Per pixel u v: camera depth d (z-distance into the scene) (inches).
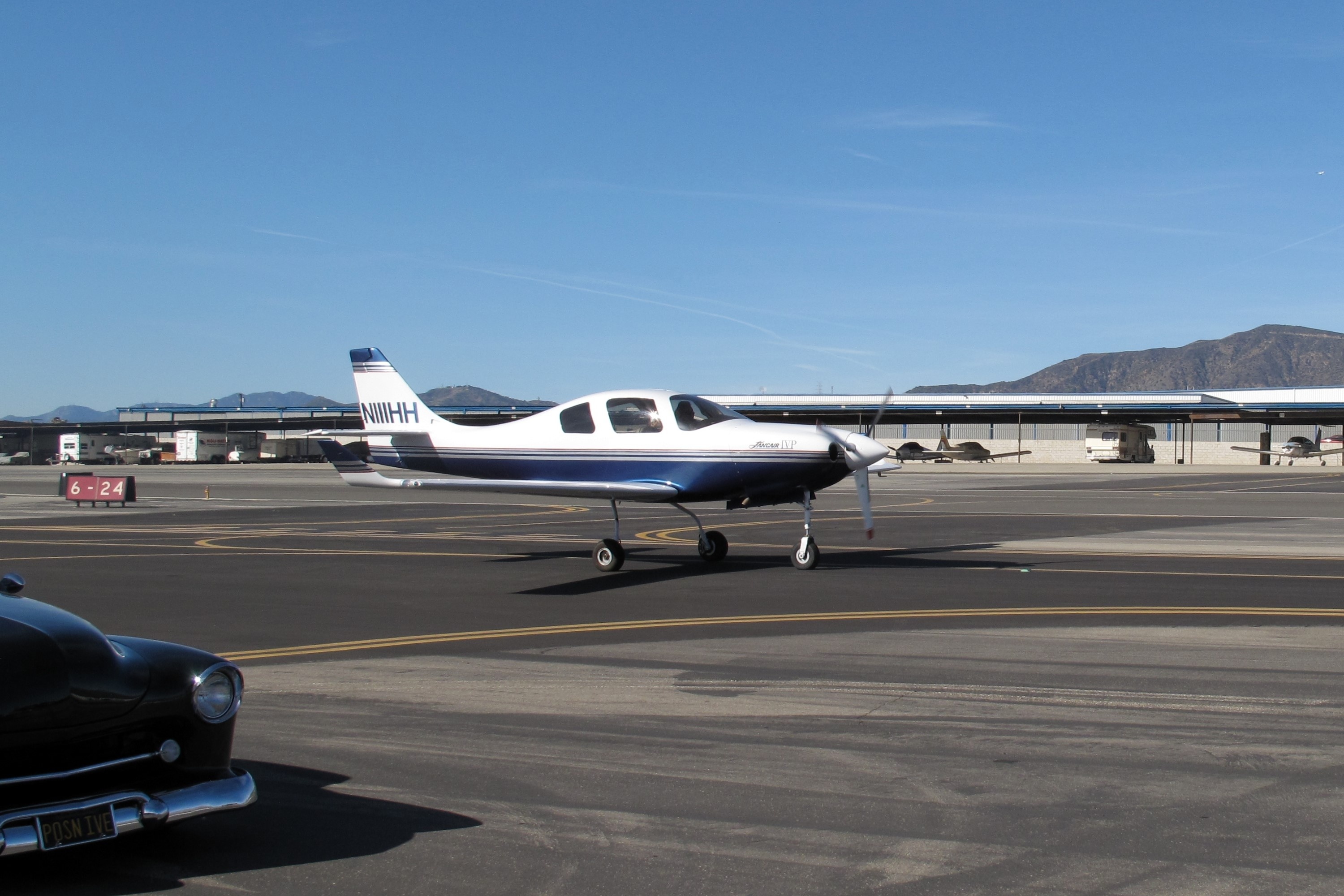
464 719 237.6
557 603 422.0
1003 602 411.2
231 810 155.1
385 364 674.8
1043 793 182.4
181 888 147.1
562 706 249.3
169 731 154.6
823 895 141.7
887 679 273.7
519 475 613.0
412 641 339.3
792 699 253.4
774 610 398.0
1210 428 2849.4
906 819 170.2
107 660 152.4
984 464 2632.9
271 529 807.7
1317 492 1278.3
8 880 149.5
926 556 590.6
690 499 553.0
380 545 671.1
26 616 159.8
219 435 3176.7
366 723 234.7
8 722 137.6
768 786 187.9
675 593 448.8
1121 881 145.0
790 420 3132.4
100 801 142.6
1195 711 237.5
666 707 246.8
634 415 566.6
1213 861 151.9
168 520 916.0
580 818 172.4
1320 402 3009.4
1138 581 471.5
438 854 157.9
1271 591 434.0
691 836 164.1
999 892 141.7
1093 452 2536.9
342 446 502.9
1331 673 275.9
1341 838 160.9
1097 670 282.0
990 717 233.8
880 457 522.6
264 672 292.4
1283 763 198.1
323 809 177.9
